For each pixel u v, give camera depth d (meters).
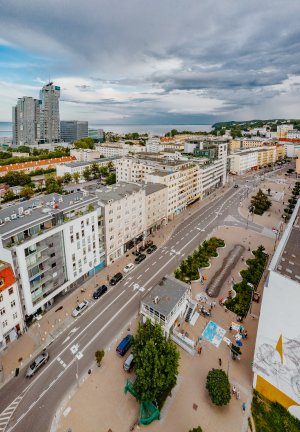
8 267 59.00
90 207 82.12
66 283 75.56
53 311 71.81
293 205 149.12
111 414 48.25
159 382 45.62
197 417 48.09
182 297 66.81
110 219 90.12
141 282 84.50
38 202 79.31
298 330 43.75
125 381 54.09
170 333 63.91
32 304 65.62
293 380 46.44
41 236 65.38
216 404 48.16
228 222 135.00
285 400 48.66
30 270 63.81
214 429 46.34
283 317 45.06
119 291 80.12
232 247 108.19
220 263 96.06
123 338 63.78
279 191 189.38
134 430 45.91
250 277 82.62
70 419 47.44
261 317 48.00
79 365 57.38
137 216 106.12
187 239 115.06
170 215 136.88
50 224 69.94
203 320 69.75
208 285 83.38
